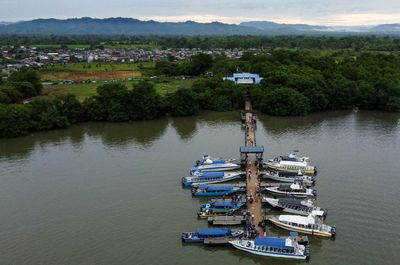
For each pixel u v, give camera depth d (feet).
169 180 469.57
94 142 620.90
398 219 369.71
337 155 526.57
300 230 357.82
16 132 652.07
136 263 322.55
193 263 323.98
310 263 319.88
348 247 334.85
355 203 399.44
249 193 424.46
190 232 358.64
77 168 512.63
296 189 419.13
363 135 612.70
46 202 424.46
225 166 490.49
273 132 638.12
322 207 392.88
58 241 354.13
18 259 330.34
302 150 548.31
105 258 329.11
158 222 381.60
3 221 389.39
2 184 469.98
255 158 519.19
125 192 442.50
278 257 328.29
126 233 363.97
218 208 392.27
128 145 599.98
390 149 546.67
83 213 400.47
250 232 350.64
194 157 537.65
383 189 426.92
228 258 332.39
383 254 323.57
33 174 497.87
